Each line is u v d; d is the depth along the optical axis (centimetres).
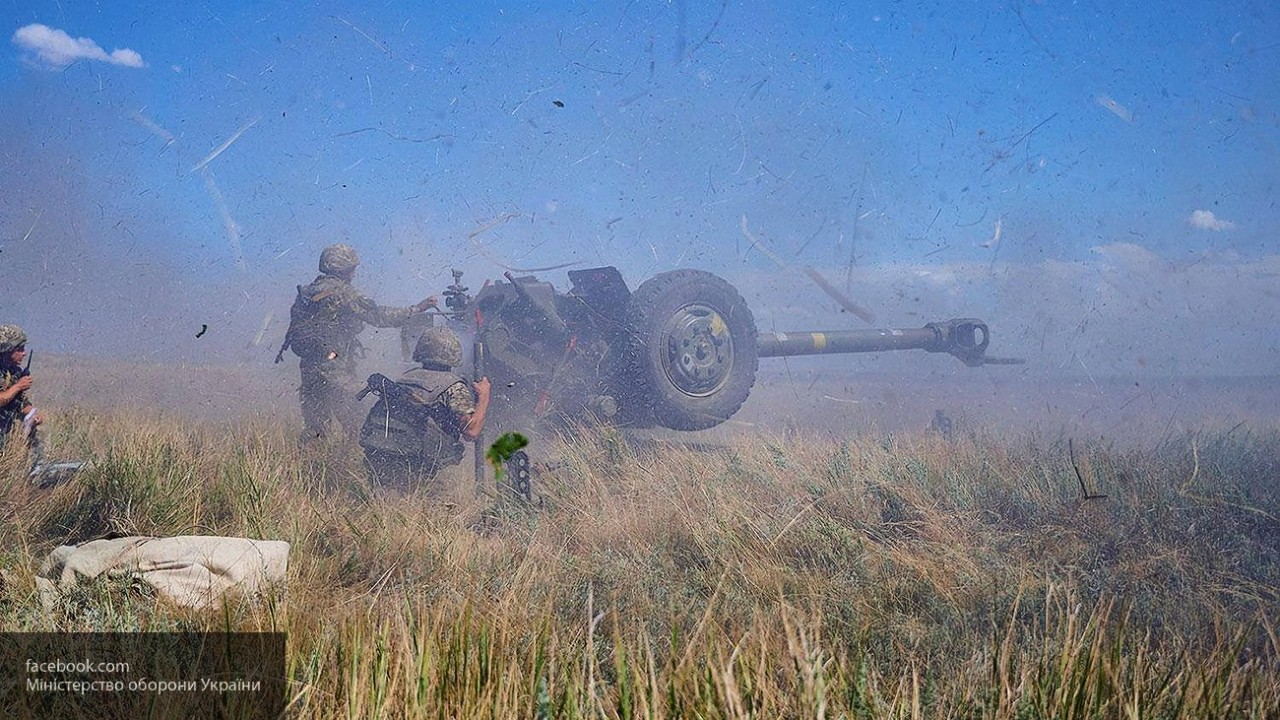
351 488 559
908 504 479
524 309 712
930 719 242
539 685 230
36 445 532
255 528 438
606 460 630
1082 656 257
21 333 529
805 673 222
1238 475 517
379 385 594
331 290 695
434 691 229
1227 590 349
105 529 446
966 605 340
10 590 323
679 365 745
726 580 373
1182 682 253
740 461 579
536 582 367
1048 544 417
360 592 377
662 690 233
